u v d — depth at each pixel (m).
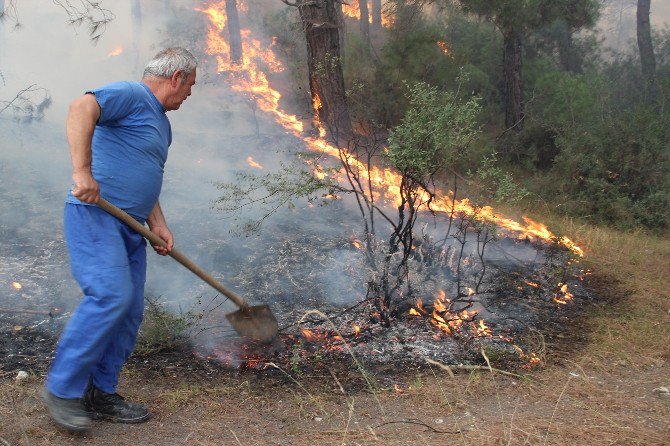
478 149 10.25
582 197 9.16
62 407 3.03
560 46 15.59
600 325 4.99
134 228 3.19
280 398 3.63
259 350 4.23
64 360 3.01
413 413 3.48
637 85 14.38
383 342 4.41
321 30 10.12
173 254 3.45
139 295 3.32
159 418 3.34
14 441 3.02
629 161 9.23
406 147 4.51
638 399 3.76
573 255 6.07
